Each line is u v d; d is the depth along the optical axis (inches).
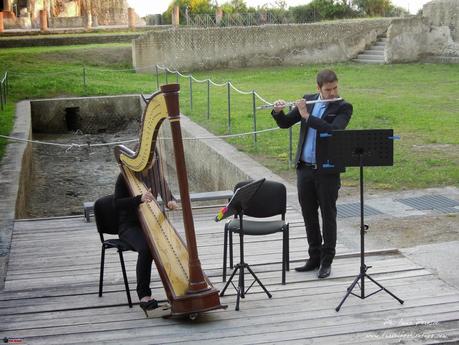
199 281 219.6
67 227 352.2
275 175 437.7
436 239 307.6
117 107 842.8
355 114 631.8
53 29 1288.1
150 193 239.8
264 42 1070.4
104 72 998.4
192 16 1425.9
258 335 213.5
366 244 303.4
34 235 337.1
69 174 646.5
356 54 1106.7
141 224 245.0
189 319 226.4
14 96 843.4
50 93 861.8
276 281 260.8
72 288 261.1
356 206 366.0
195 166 576.7
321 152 250.8
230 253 276.7
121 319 229.5
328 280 259.8
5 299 250.7
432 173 428.5
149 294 235.1
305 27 1080.2
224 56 1057.5
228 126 594.2
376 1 1360.7
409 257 282.0
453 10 1027.9
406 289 247.4
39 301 247.9
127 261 293.3
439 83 846.5
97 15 1612.9
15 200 396.2
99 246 317.1
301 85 869.2
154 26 1317.7
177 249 238.1
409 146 504.7
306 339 210.1
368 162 230.4
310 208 264.1
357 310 230.7
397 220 339.0
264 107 246.2
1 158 508.1
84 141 794.2
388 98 735.1
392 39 1046.4
